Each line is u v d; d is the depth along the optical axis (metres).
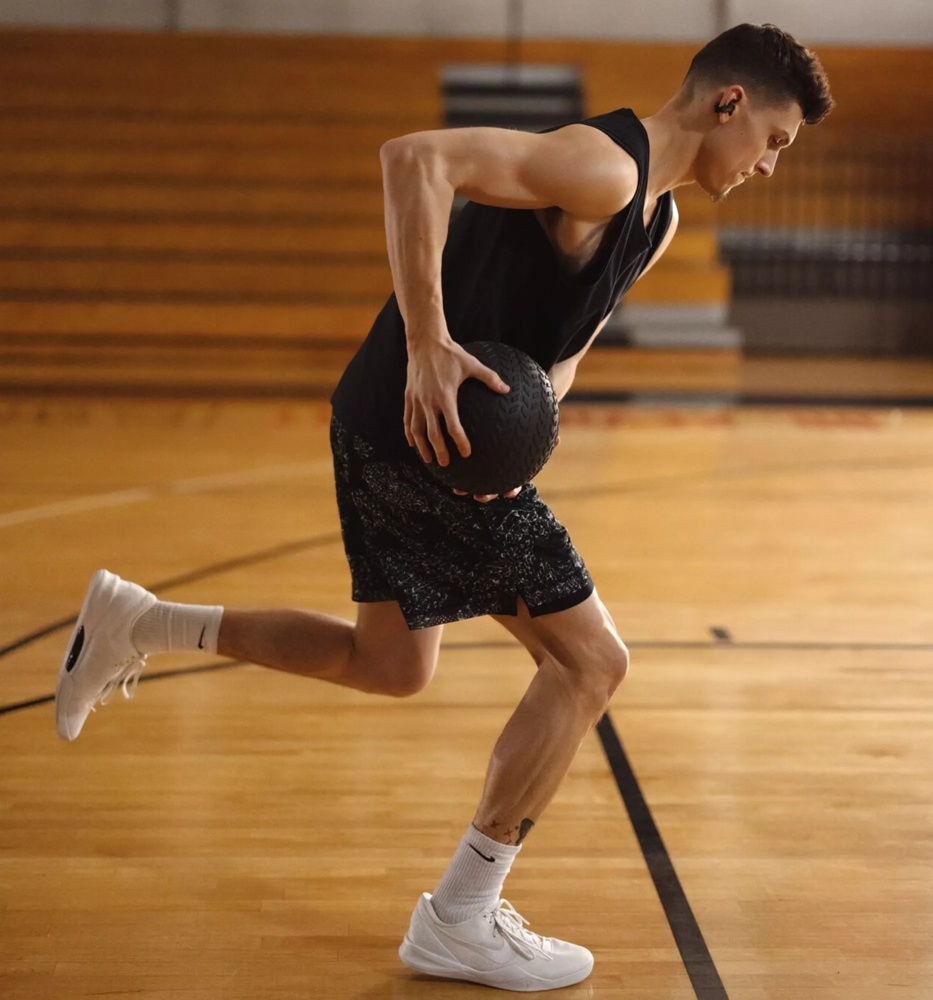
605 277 2.55
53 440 9.45
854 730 4.28
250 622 3.01
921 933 2.97
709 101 2.59
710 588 6.01
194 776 3.83
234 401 11.33
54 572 6.09
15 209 14.57
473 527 2.63
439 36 17.94
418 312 2.36
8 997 2.64
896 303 16.17
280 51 16.73
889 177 16.58
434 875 3.25
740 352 15.73
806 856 3.36
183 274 13.85
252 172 15.09
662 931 2.98
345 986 2.74
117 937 2.91
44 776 3.80
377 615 2.96
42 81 15.95
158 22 17.62
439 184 2.35
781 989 2.74
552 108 16.80
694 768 3.94
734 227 16.38
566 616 2.65
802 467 8.88
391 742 4.12
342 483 2.85
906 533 7.11
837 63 17.08
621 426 10.46
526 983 2.72
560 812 3.62
